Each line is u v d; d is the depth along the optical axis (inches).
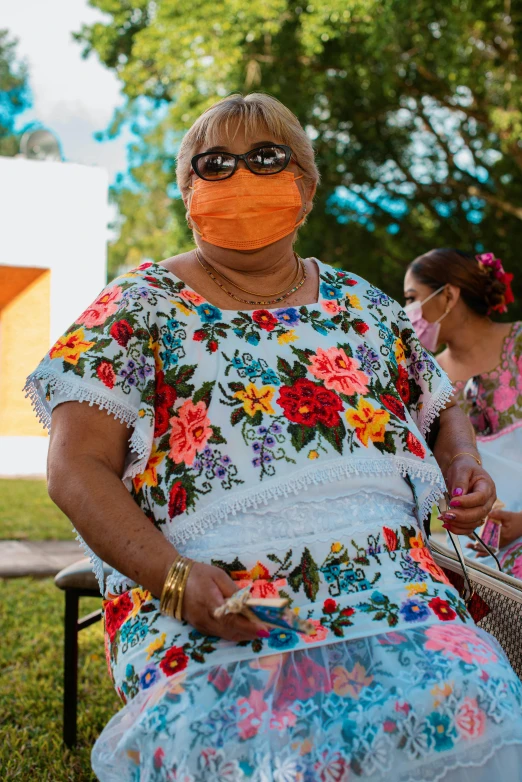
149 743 60.4
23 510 373.1
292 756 59.4
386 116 634.8
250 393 70.1
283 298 80.0
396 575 70.1
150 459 69.2
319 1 489.1
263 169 78.0
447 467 85.0
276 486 67.2
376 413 74.5
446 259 127.7
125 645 67.4
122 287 73.2
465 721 62.5
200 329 72.7
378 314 83.0
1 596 217.2
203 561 66.2
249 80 538.3
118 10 642.2
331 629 65.3
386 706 61.7
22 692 148.9
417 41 502.6
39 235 527.5
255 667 62.8
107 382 67.4
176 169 83.9
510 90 490.9
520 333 124.8
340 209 629.6
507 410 122.6
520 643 86.0
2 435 536.1
